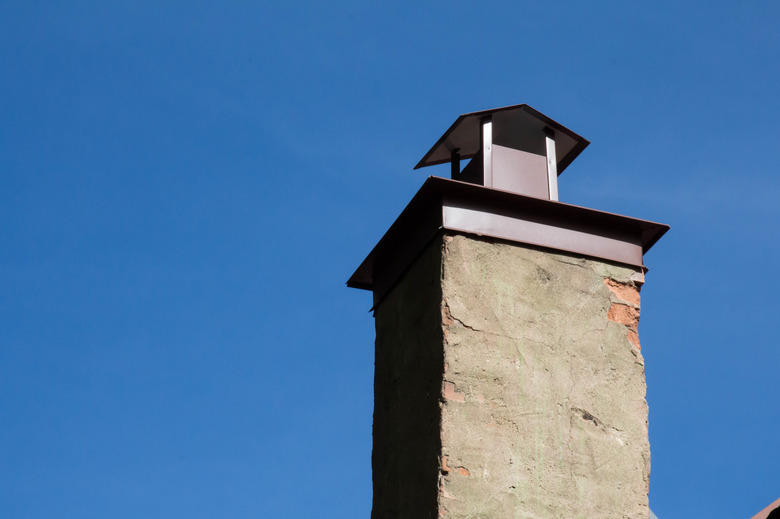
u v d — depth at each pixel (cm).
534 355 550
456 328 543
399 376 582
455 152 639
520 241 569
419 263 583
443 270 551
